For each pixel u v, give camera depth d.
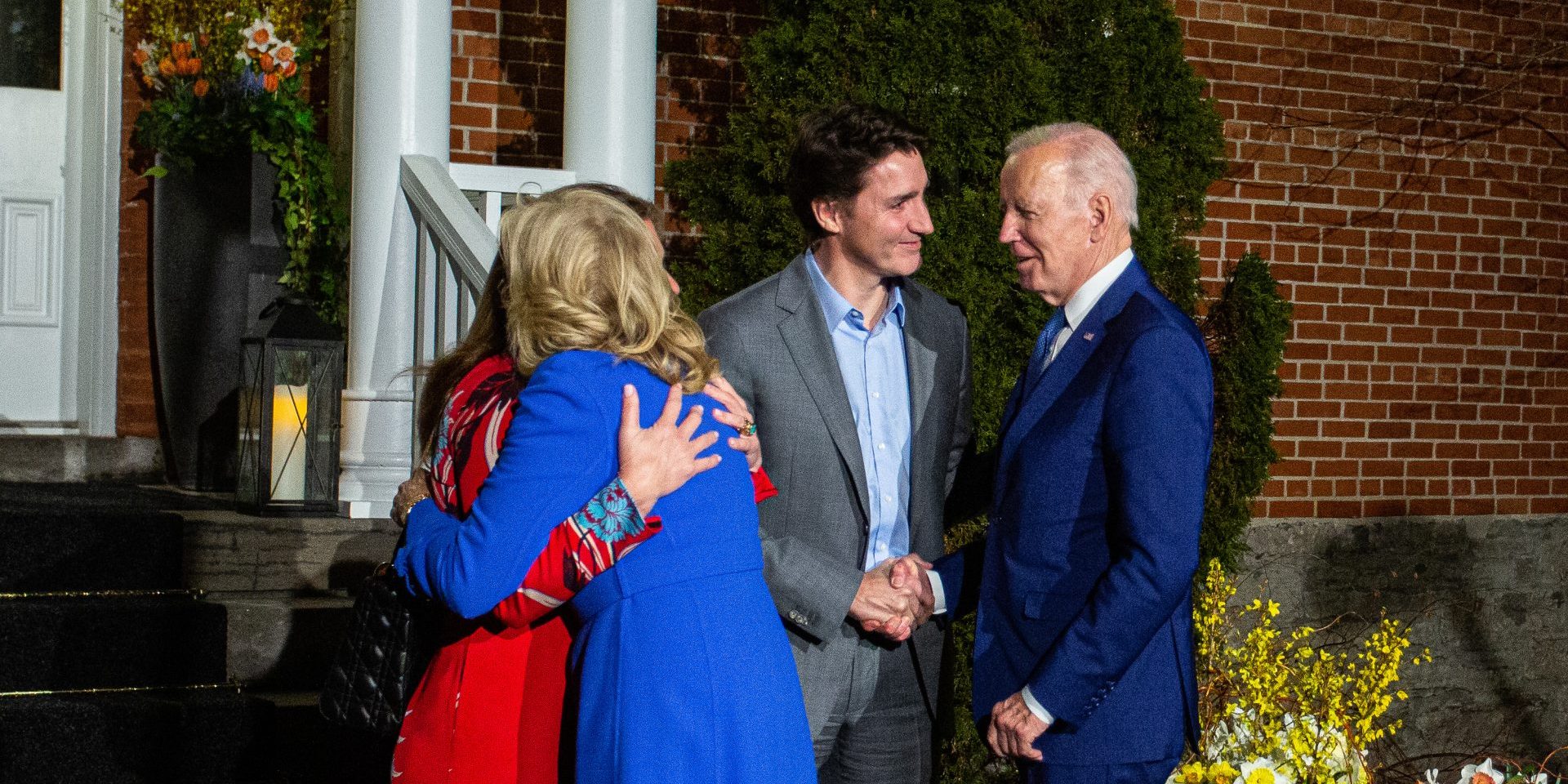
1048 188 2.34
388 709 2.12
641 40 4.29
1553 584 6.04
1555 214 6.13
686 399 2.01
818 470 2.52
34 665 3.38
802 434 2.52
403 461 3.92
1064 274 2.36
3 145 5.05
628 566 1.89
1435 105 5.90
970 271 3.69
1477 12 5.98
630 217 2.03
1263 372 4.09
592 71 4.26
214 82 4.82
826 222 2.57
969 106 3.70
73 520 3.63
